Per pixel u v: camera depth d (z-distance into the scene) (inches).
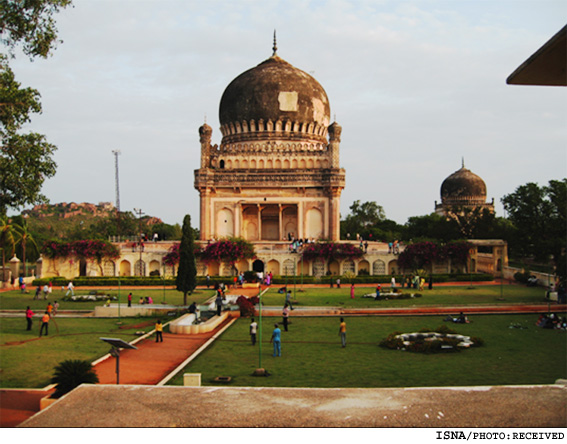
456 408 591.2
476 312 1953.7
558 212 3061.0
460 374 1099.3
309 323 1777.8
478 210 4141.2
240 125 3907.5
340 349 1369.3
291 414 586.2
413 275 2913.4
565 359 1236.5
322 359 1256.2
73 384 892.0
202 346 1425.9
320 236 3656.5
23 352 1352.1
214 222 3703.3
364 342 1456.7
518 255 4082.2
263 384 1033.5
